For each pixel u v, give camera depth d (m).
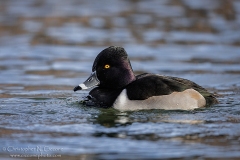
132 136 9.37
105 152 8.62
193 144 8.96
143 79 11.17
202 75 15.17
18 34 20.53
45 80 14.70
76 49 18.48
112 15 23.22
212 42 19.48
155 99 10.84
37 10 23.94
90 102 11.54
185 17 22.84
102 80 11.56
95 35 20.36
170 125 9.96
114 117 10.57
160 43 19.34
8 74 15.39
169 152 8.59
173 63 16.72
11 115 10.87
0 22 21.94
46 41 19.58
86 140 9.21
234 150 8.66
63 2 25.67
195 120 10.27
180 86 10.97
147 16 23.06
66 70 15.93
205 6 24.28
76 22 22.27
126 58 11.52
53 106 11.62
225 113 10.72
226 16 22.88
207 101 11.15
